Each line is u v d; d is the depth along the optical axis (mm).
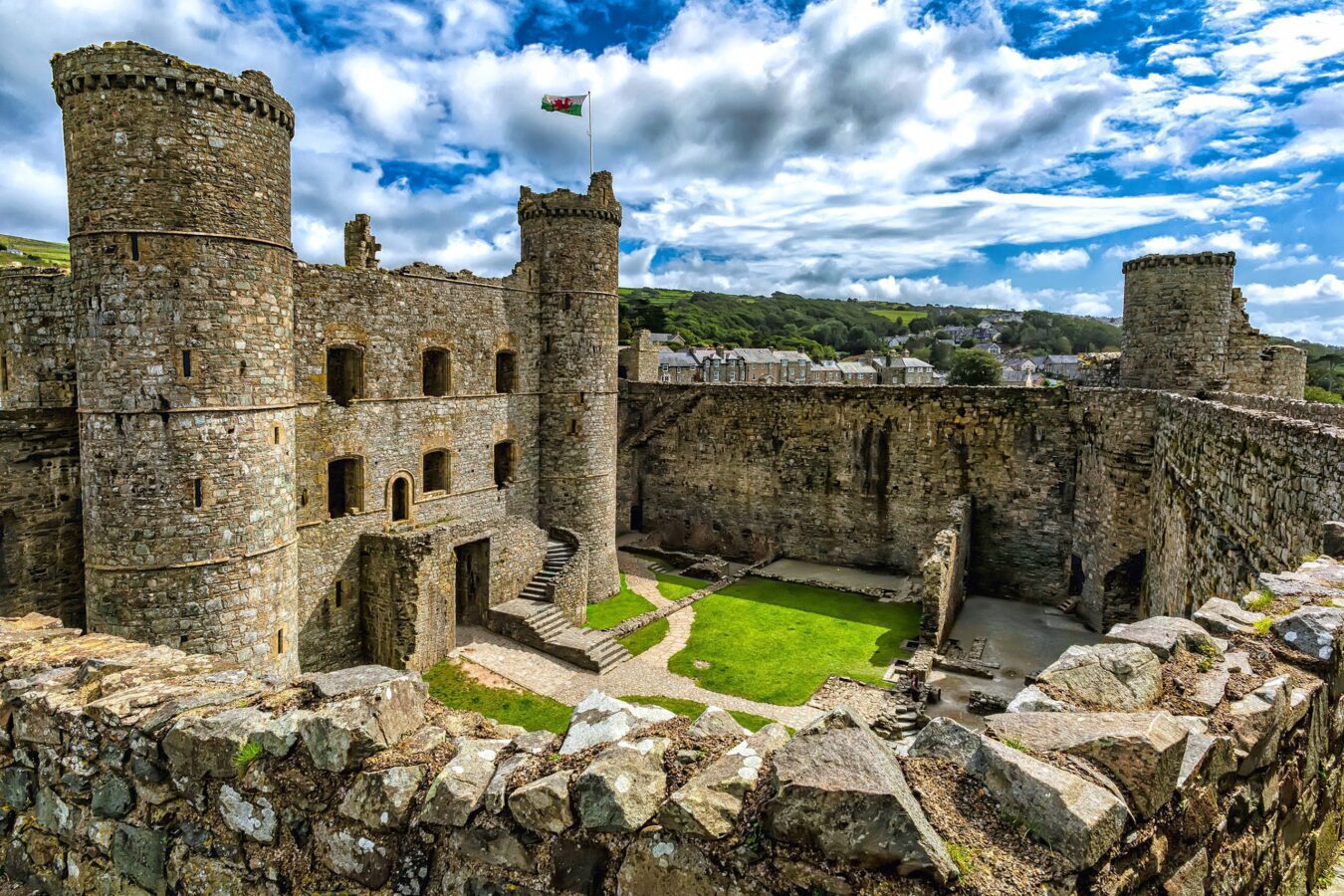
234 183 17969
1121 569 27688
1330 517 10469
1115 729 4742
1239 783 5562
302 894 5727
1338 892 6844
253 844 5953
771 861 4340
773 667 25141
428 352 29375
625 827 4770
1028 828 4137
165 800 6348
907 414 36250
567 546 31391
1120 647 6375
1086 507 31250
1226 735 5438
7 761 7383
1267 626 7461
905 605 32062
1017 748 4746
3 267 21453
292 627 20391
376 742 5730
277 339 19359
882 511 37219
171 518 17750
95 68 16562
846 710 4871
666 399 42500
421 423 27391
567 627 27109
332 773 5684
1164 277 31047
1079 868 3938
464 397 29250
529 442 32906
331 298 23875
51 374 20453
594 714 5879
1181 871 4734
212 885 6117
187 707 6551
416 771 5551
